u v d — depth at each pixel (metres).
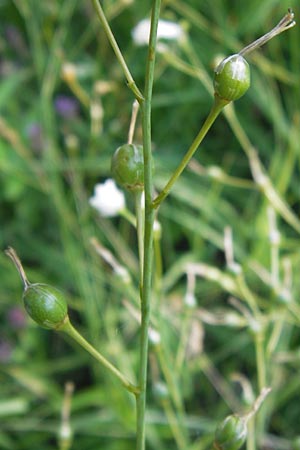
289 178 0.36
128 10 0.42
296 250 0.36
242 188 0.39
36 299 0.17
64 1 0.42
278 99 0.39
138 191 0.18
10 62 0.43
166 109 0.41
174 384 0.26
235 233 0.36
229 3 0.41
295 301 0.32
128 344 0.34
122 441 0.32
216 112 0.16
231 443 0.18
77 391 0.36
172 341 0.31
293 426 0.32
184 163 0.16
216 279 0.28
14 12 0.44
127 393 0.30
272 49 0.40
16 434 0.33
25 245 0.38
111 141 0.40
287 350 0.33
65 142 0.40
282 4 0.40
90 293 0.33
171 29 0.33
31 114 0.40
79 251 0.36
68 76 0.36
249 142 0.40
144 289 0.17
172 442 0.31
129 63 0.41
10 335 0.36
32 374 0.34
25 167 0.38
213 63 0.32
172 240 0.38
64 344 0.36
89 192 0.39
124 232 0.37
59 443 0.31
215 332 0.34
